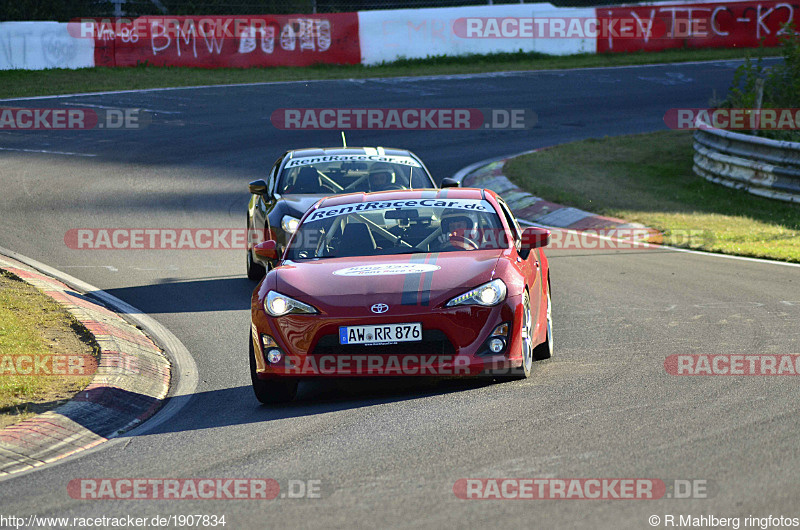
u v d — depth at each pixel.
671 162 73.56
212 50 115.50
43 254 45.38
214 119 87.62
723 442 17.75
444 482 16.27
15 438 20.42
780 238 49.47
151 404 24.50
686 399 21.16
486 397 22.28
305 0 126.12
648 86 107.88
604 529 13.85
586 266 44.41
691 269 42.47
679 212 57.84
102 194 60.59
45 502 16.81
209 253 47.25
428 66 121.44
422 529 14.15
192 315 35.19
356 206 28.17
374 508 15.20
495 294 22.89
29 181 63.72
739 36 132.50
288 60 117.94
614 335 29.75
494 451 17.89
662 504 14.72
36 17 113.88
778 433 18.16
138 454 19.80
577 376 24.16
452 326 22.34
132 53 113.19
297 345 22.61
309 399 24.25
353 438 19.53
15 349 27.16
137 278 41.62
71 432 21.38
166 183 64.44
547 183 65.12
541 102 98.88
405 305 22.45
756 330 29.28
